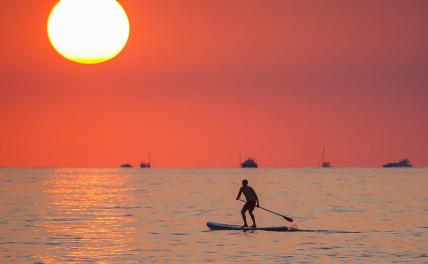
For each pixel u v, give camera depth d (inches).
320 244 3880.4
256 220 5408.5
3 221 5206.7
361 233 4409.5
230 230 4569.4
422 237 4205.2
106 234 4367.6
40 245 3850.9
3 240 4065.0
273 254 3518.7
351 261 3316.9
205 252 3590.1
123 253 3560.5
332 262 3284.9
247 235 4301.2
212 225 4623.5
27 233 4424.2
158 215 5797.2
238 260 3336.6
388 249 3693.4
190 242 3969.0
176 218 5511.8
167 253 3560.5
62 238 4158.5
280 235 4298.7
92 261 3331.7
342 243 3929.6
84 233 4426.7
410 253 3560.5
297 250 3651.6
